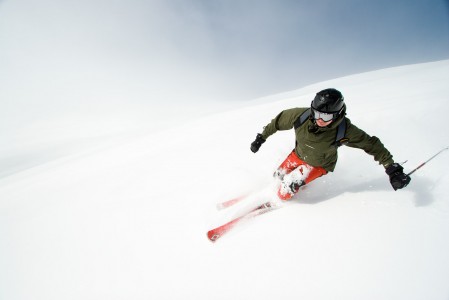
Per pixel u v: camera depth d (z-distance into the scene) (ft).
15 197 14.35
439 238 5.55
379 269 5.15
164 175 11.82
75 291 6.19
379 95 17.19
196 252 6.59
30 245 8.41
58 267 7.11
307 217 7.07
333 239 6.10
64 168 20.36
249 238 6.67
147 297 5.62
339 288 4.93
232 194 9.16
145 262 6.61
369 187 7.93
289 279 5.32
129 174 13.06
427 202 6.66
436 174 7.61
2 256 8.04
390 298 4.55
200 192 9.56
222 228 7.22
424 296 4.46
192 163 12.61
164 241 7.25
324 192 8.38
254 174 10.39
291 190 7.91
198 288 5.56
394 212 6.59
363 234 6.07
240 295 5.21
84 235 8.34
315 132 6.88
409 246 5.52
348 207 7.18
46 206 11.35
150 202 9.52
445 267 4.90
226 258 6.19
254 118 20.39
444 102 11.28
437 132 9.73
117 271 6.51
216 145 14.64
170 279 5.94
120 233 8.02
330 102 5.85
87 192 11.92
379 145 6.81
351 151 10.27
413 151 9.22
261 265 5.78
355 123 12.04
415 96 13.80
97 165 17.72
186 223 7.90
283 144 12.46
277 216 7.41
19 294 6.42
